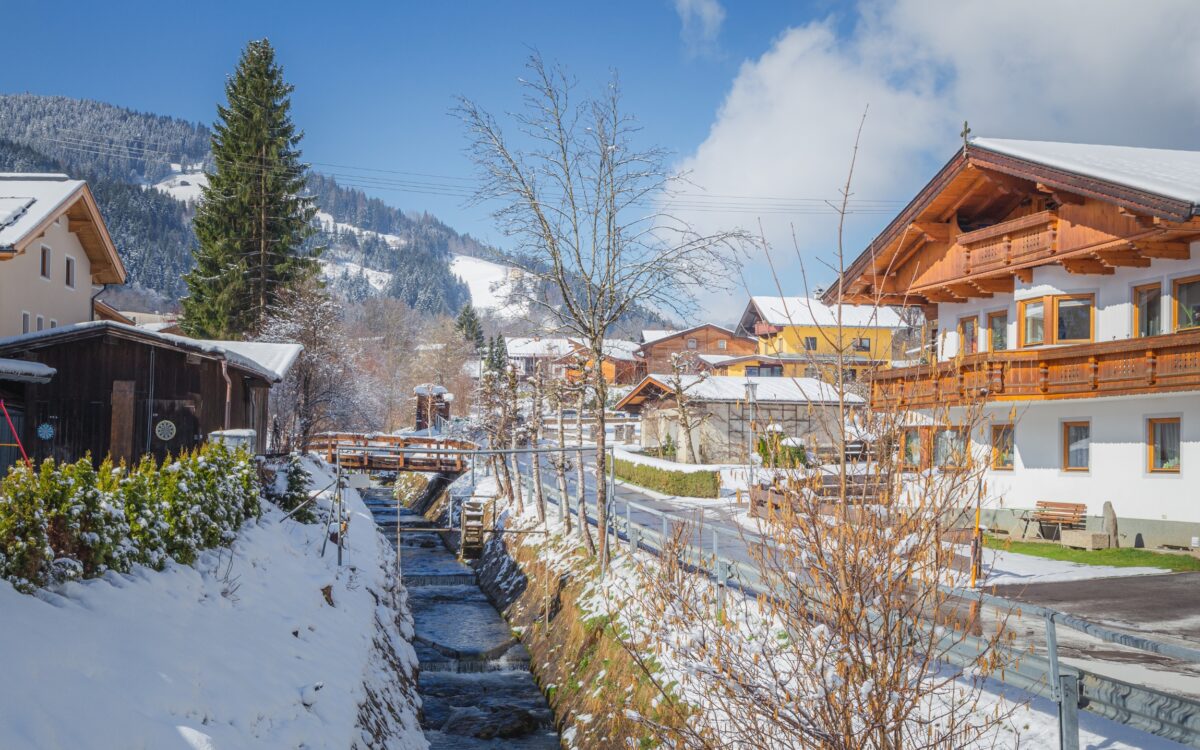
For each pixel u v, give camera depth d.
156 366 19.94
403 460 42.91
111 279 32.31
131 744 6.17
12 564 7.77
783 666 6.86
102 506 9.19
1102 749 7.18
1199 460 19.75
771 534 6.21
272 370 25.28
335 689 10.34
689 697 9.83
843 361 5.95
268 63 52.62
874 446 5.73
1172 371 19.11
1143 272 21.02
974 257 24.67
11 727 5.41
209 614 9.95
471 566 31.25
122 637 7.77
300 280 51.22
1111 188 18.91
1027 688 7.88
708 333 80.31
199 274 50.00
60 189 27.05
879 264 27.16
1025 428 24.38
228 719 7.61
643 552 17.00
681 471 35.69
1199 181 18.80
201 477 12.91
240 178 50.66
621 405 55.97
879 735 5.53
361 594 16.80
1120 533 21.52
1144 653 11.09
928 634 5.88
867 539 5.61
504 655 19.86
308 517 19.81
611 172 19.34
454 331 112.38
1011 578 17.44
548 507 29.50
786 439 6.06
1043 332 23.25
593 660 15.61
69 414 19.31
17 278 24.80
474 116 19.09
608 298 19.70
